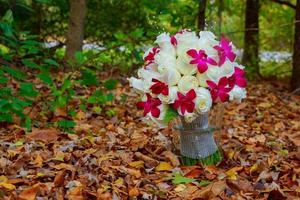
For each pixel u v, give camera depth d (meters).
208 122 2.17
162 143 2.39
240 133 2.76
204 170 2.06
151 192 1.89
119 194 1.88
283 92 4.38
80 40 3.85
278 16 5.58
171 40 2.01
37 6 4.52
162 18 4.01
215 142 2.19
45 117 2.79
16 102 2.51
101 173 2.02
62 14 4.70
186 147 2.13
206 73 1.97
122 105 3.18
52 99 3.00
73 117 2.83
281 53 5.66
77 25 3.85
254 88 4.41
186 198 1.87
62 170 1.97
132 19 4.75
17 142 2.35
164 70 1.97
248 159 2.25
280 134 2.84
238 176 2.04
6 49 3.82
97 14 4.76
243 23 5.89
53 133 2.48
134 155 2.20
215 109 2.18
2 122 2.64
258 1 5.12
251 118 3.23
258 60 5.11
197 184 1.95
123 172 2.02
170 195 1.89
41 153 2.21
